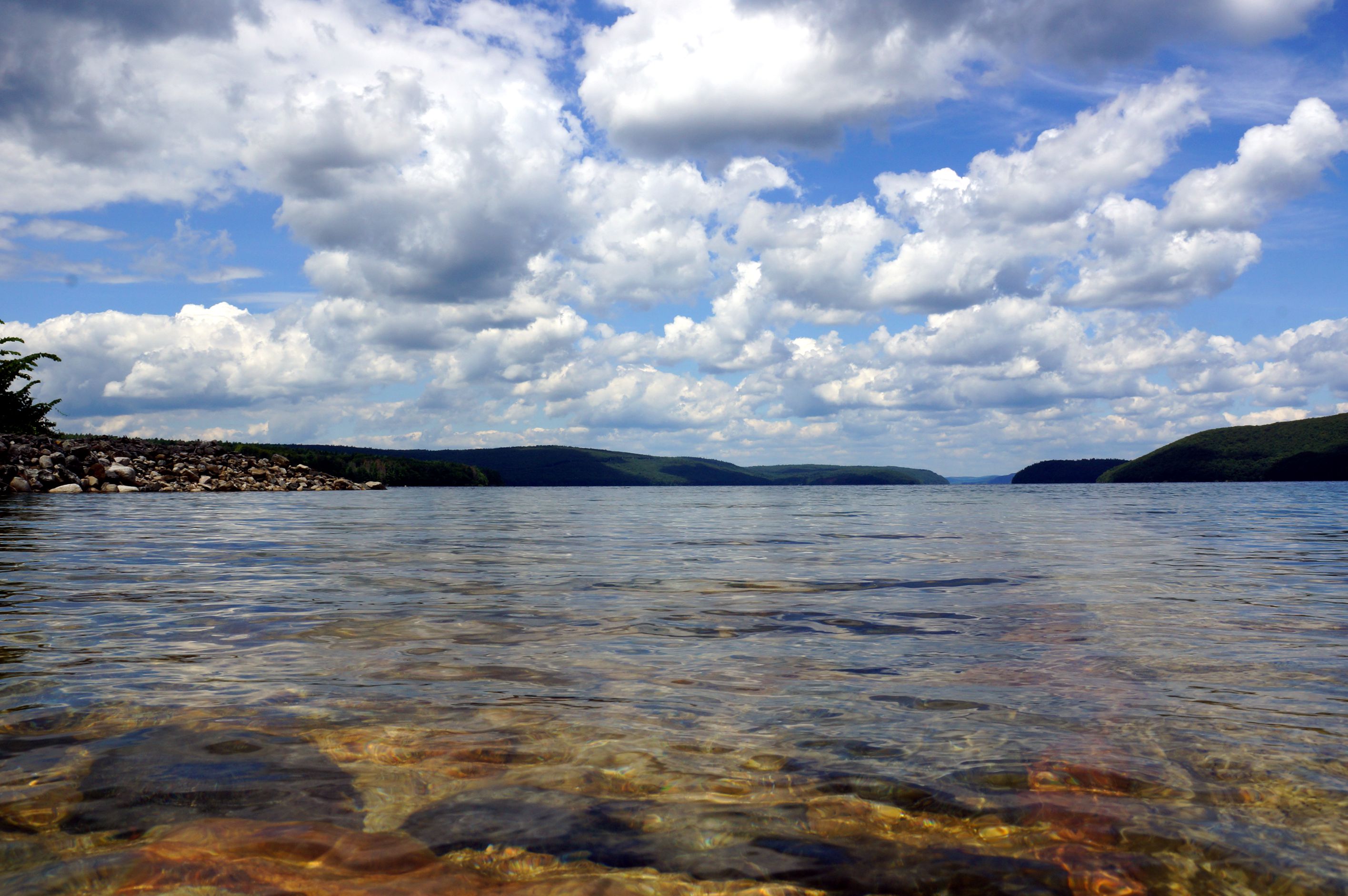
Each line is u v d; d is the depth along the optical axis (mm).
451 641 4785
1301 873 1975
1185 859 2049
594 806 2367
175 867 1995
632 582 7727
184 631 5043
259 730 3039
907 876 1974
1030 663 4219
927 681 3844
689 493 72875
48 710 3281
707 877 1962
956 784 2525
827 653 4480
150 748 2832
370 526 16781
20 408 38781
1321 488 76500
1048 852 2086
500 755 2785
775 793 2463
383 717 3215
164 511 20422
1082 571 8609
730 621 5500
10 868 1989
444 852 2088
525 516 23344
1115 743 2898
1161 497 46281
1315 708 3336
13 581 7441
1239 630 5133
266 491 41469
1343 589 7117
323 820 2268
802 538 14047
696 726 3115
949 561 9719
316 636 4926
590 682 3811
